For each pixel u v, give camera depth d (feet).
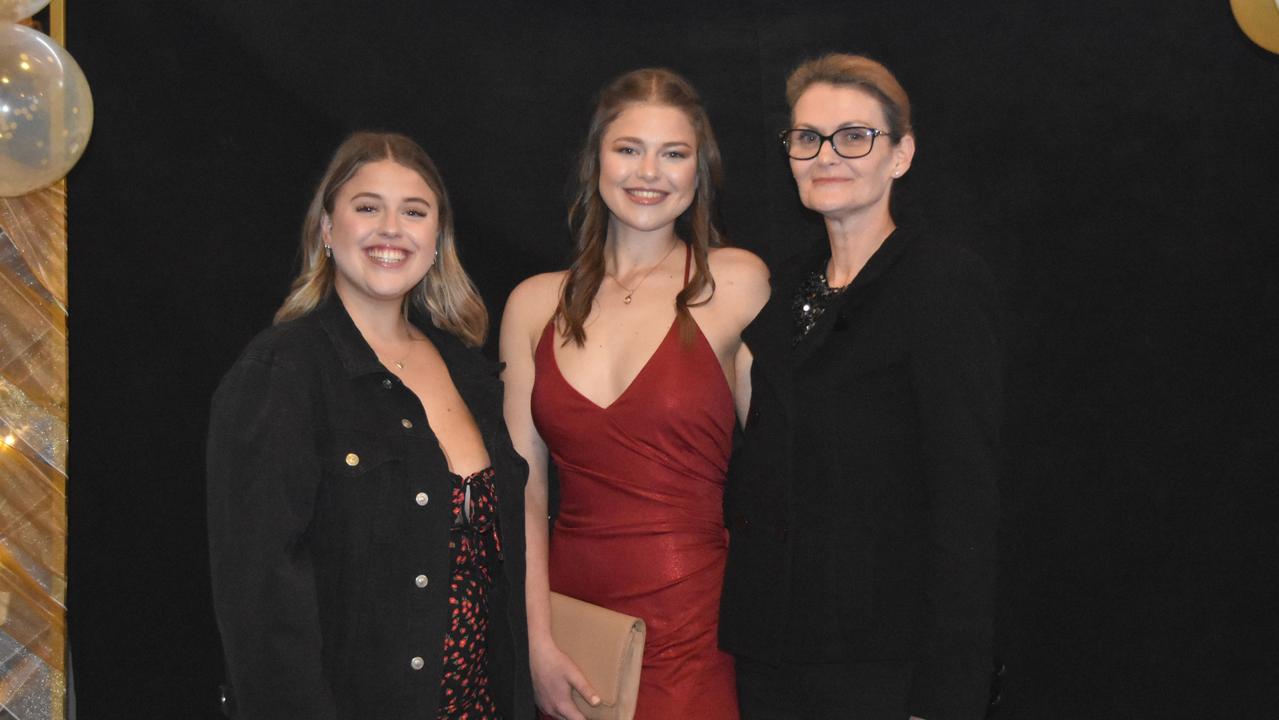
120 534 10.41
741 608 7.28
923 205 10.72
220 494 6.11
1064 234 10.43
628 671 7.61
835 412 6.77
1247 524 10.22
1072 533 10.59
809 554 6.87
